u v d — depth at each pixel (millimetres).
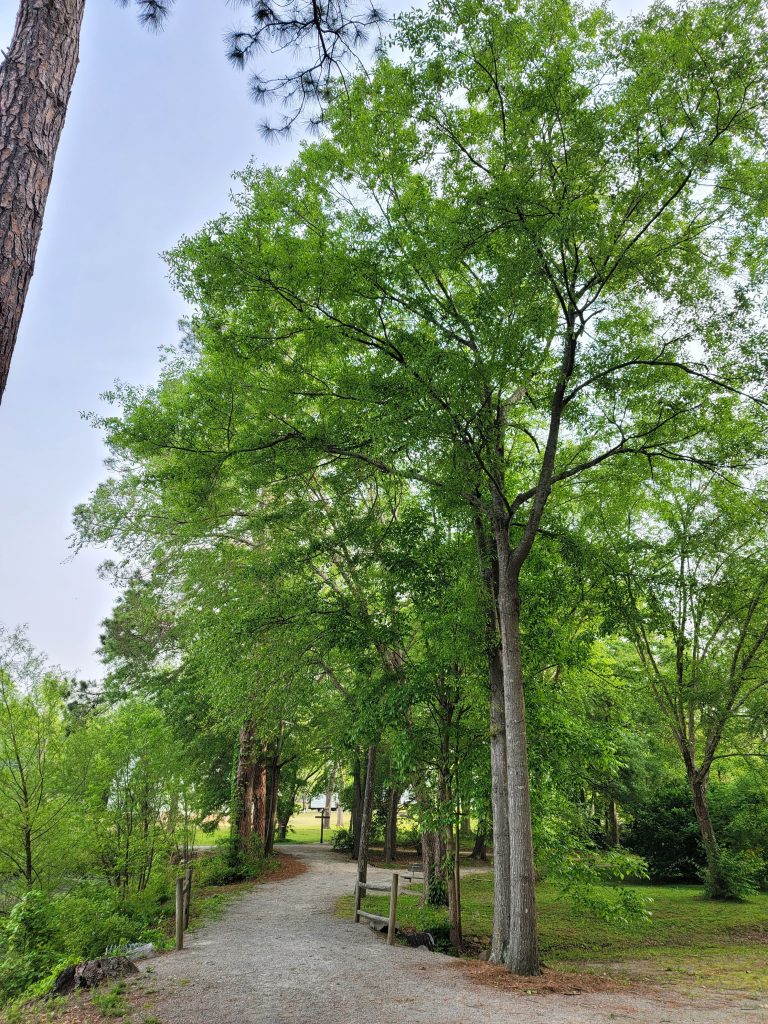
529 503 13609
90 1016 6969
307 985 8133
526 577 12828
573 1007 7379
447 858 12125
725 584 15820
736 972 9852
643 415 11773
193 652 17656
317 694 17641
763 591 16719
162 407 12477
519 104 9508
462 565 12398
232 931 12031
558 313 10883
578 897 10836
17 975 9320
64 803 12883
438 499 11758
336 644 13297
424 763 13094
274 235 10453
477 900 16703
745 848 19812
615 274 10281
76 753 13242
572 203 9023
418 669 12328
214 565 16453
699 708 18484
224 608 15461
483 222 9438
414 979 8539
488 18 9648
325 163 11195
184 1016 6871
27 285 3945
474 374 9562
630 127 9266
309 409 13562
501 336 9414
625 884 20688
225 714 19875
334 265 10188
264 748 24797
